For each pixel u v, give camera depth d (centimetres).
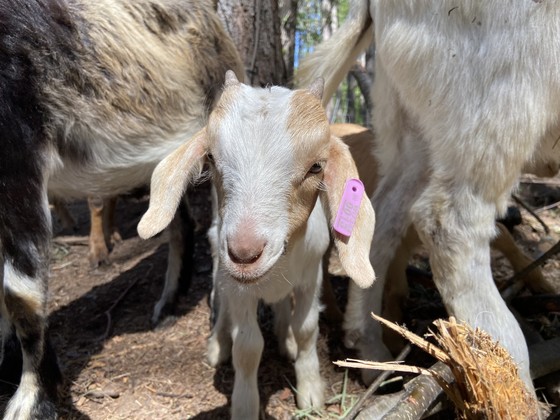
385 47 51
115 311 76
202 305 76
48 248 54
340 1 180
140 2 62
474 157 46
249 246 34
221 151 37
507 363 36
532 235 89
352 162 39
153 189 40
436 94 48
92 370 63
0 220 50
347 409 54
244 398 48
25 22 53
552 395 52
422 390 42
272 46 89
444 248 48
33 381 52
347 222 37
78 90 56
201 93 67
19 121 52
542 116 45
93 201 87
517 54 44
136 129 61
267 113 37
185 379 61
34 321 52
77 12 57
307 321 52
